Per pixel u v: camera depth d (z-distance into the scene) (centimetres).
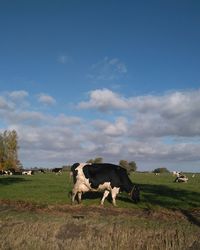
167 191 3666
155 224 1822
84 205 2461
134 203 2625
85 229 1672
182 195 3275
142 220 1931
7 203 2570
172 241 1520
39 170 10362
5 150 11038
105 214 2123
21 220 1861
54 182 4672
